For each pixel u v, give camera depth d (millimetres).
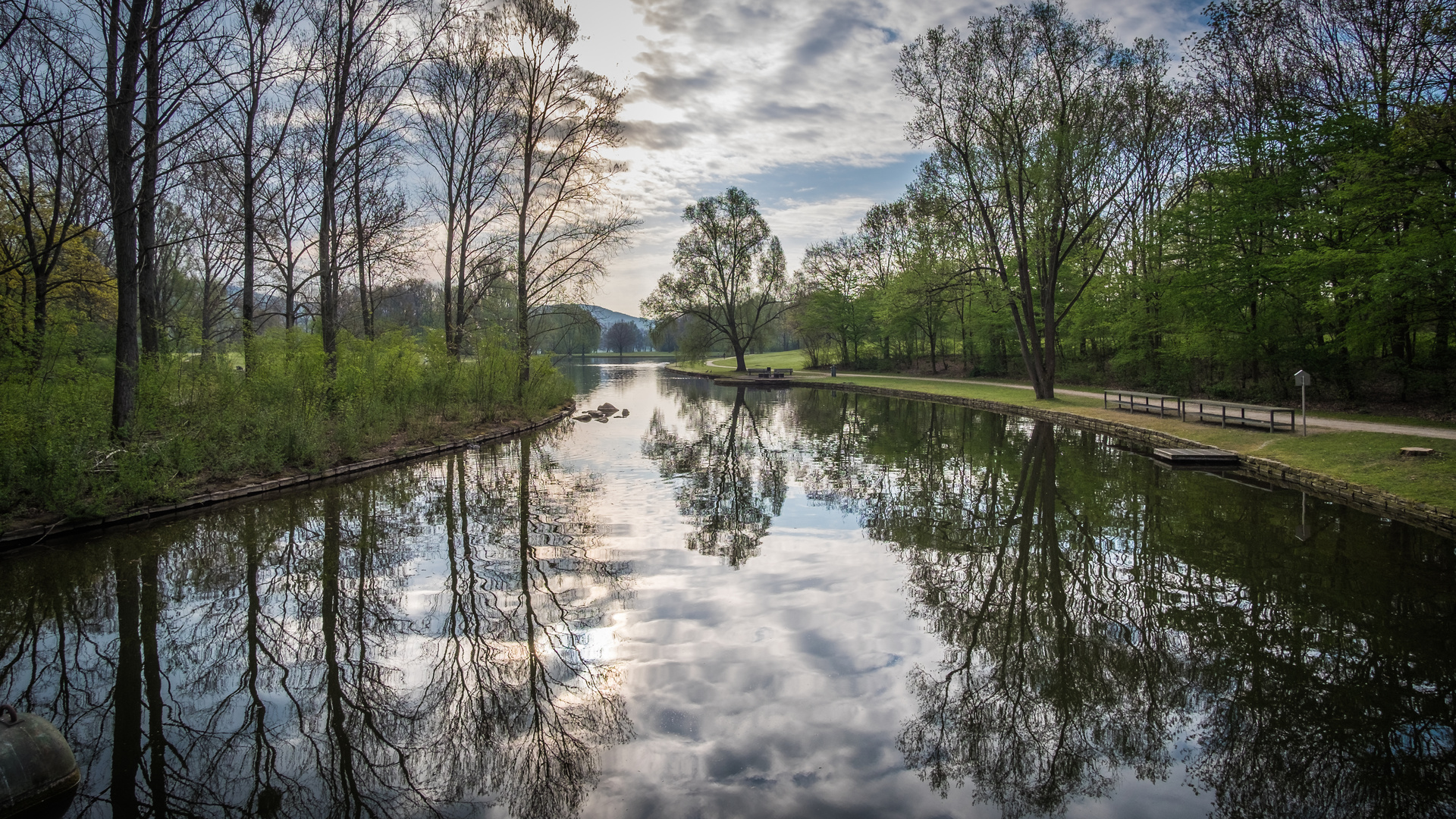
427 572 8930
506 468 16312
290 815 4250
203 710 5609
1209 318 22672
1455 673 6172
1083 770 4828
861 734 5211
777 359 83688
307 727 5352
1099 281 32094
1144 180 30359
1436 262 15820
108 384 12617
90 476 10641
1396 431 15133
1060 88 25016
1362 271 17438
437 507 12359
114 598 8016
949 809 4332
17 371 11414
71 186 18312
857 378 50125
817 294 57469
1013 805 4410
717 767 4754
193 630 7164
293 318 21719
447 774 4703
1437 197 15891
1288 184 21312
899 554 9758
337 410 16781
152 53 12406
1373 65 21078
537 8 23453
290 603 7906
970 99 26203
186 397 13492
